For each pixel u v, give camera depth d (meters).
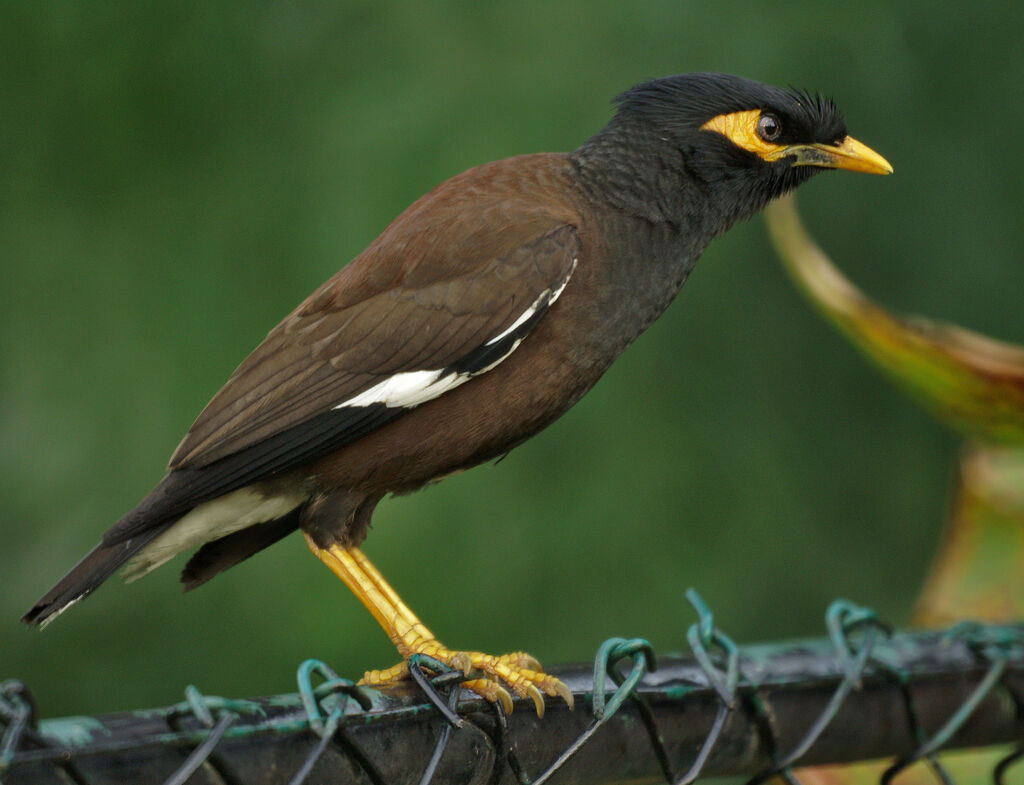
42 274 10.39
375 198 10.11
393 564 10.04
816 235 11.10
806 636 10.66
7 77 10.53
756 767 4.82
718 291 10.95
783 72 10.56
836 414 10.99
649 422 10.70
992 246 10.94
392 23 10.67
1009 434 6.00
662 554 10.43
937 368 5.84
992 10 10.86
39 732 3.33
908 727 5.02
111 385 10.22
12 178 10.50
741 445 10.78
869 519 10.99
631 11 10.52
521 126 10.22
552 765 4.30
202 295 10.27
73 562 10.04
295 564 10.25
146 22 10.66
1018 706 5.20
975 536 6.30
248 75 10.68
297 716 3.76
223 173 10.52
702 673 4.62
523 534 10.24
